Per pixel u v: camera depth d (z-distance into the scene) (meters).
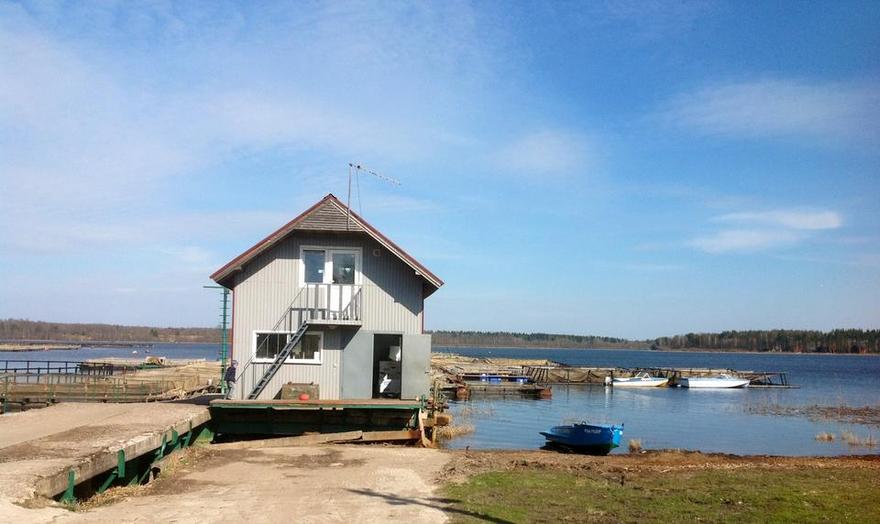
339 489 15.27
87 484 14.27
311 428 25.67
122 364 72.94
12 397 33.03
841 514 13.77
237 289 27.61
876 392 74.81
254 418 25.41
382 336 30.34
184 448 20.78
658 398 62.81
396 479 16.61
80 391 33.34
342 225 27.50
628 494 15.48
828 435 37.00
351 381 27.59
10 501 10.59
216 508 12.93
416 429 25.73
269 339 27.56
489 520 12.38
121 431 17.50
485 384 64.62
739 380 78.75
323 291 27.78
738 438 37.31
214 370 56.66
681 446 34.00
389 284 28.05
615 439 28.39
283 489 15.21
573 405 54.34
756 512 13.78
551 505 14.02
